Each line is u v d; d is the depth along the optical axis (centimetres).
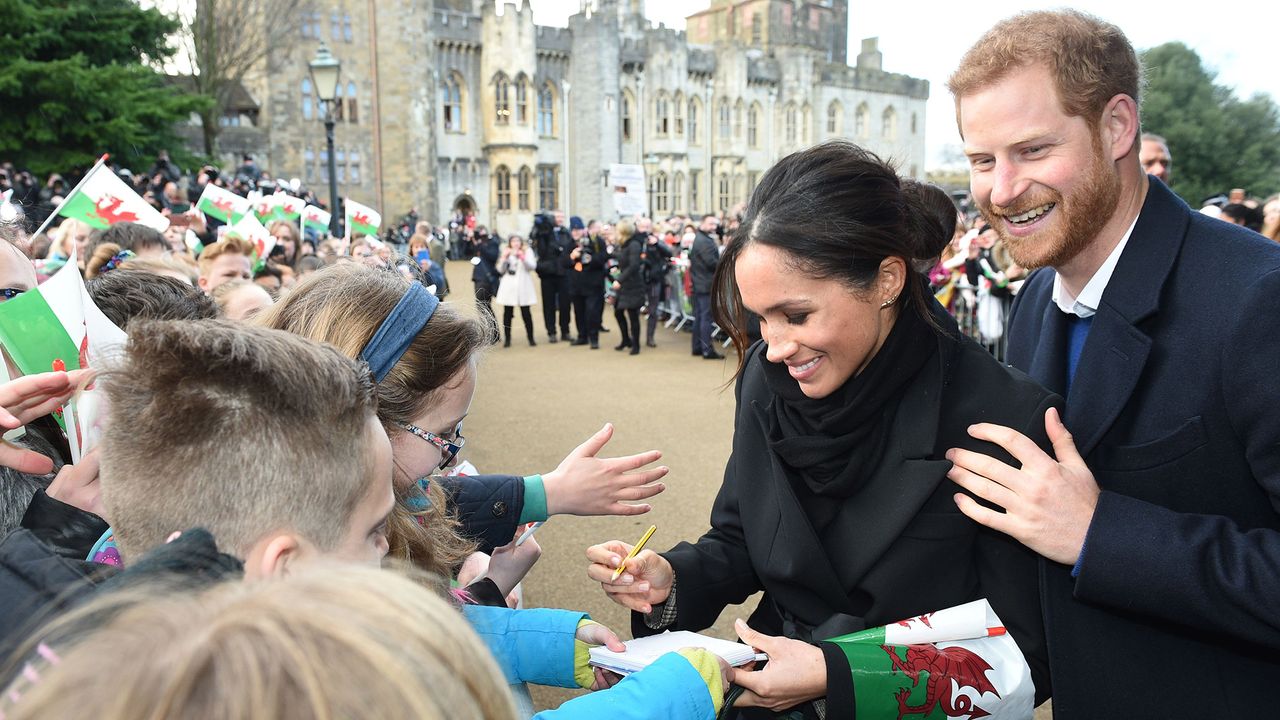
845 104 5969
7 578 89
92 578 91
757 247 138
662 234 1852
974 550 150
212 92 2777
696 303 1200
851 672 132
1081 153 146
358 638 50
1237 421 139
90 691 48
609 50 4628
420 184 4022
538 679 156
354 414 93
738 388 178
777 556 154
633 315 1240
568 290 1371
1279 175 3038
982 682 135
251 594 55
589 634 157
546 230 1357
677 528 515
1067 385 180
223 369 89
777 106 5694
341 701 47
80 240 475
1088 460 157
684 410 868
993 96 148
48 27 2150
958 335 158
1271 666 142
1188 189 3025
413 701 49
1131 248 155
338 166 3850
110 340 171
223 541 85
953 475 142
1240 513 144
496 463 664
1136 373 151
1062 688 145
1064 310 175
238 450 85
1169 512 138
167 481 85
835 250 132
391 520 142
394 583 59
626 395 948
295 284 153
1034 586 148
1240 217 669
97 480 146
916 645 138
